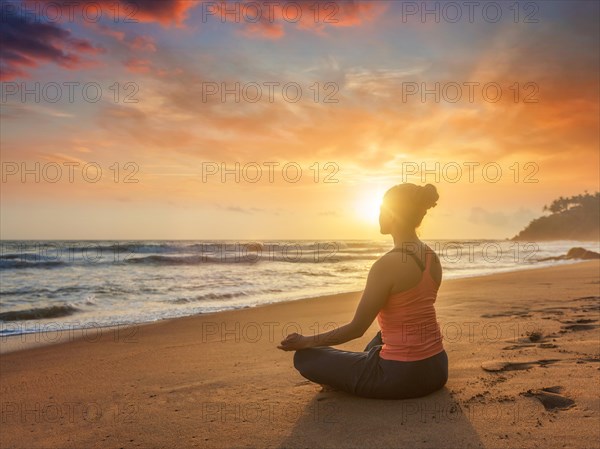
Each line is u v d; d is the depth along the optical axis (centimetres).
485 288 1077
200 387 338
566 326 505
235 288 1319
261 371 378
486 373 323
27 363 481
